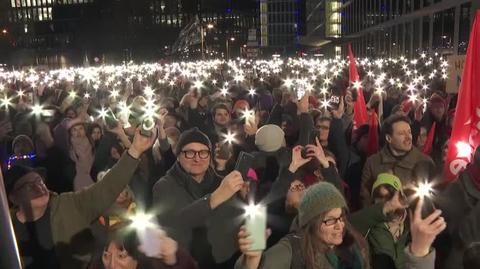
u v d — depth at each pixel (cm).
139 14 10881
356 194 536
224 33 11875
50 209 298
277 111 737
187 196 339
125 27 10669
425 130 590
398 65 2045
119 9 10619
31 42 10644
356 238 268
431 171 418
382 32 3709
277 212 353
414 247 233
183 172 345
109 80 1862
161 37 10844
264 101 917
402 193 306
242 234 210
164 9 11081
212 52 9581
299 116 595
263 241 210
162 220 314
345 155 563
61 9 10494
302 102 582
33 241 293
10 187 292
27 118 698
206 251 310
